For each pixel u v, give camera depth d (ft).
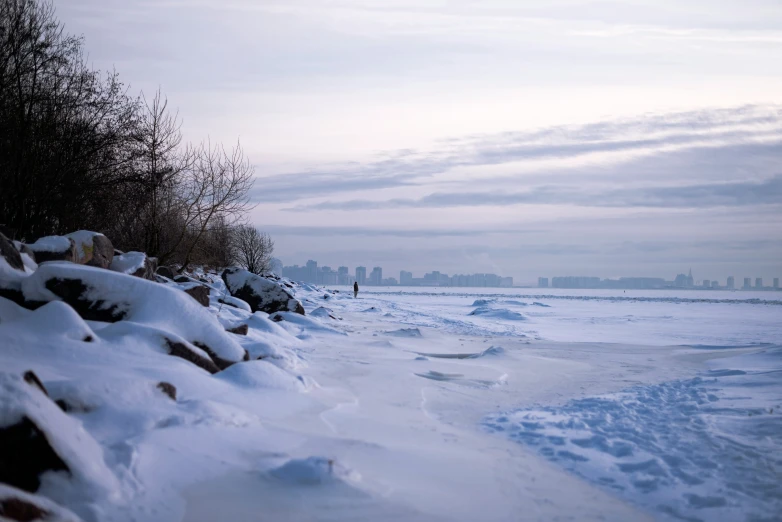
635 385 40.45
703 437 26.11
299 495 16.94
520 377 42.65
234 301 58.70
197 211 81.20
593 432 26.94
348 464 19.92
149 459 17.35
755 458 23.15
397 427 26.13
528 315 153.99
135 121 68.54
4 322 26.25
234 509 15.78
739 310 217.77
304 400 28.19
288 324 57.93
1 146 53.52
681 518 17.80
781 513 18.08
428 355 52.49
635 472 21.68
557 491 19.66
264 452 19.86
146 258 48.55
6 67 55.77
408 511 16.75
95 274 30.71
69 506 14.32
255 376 28.71
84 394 19.53
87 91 64.28
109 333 27.78
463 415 30.04
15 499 12.83
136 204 73.56
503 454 23.44
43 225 60.75
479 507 17.78
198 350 28.60
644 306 249.96
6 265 31.24
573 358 55.93
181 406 21.76
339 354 45.96
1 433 14.61
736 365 49.65
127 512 14.71
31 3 58.59
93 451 16.21
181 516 15.11
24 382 15.96
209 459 18.52
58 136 60.13
